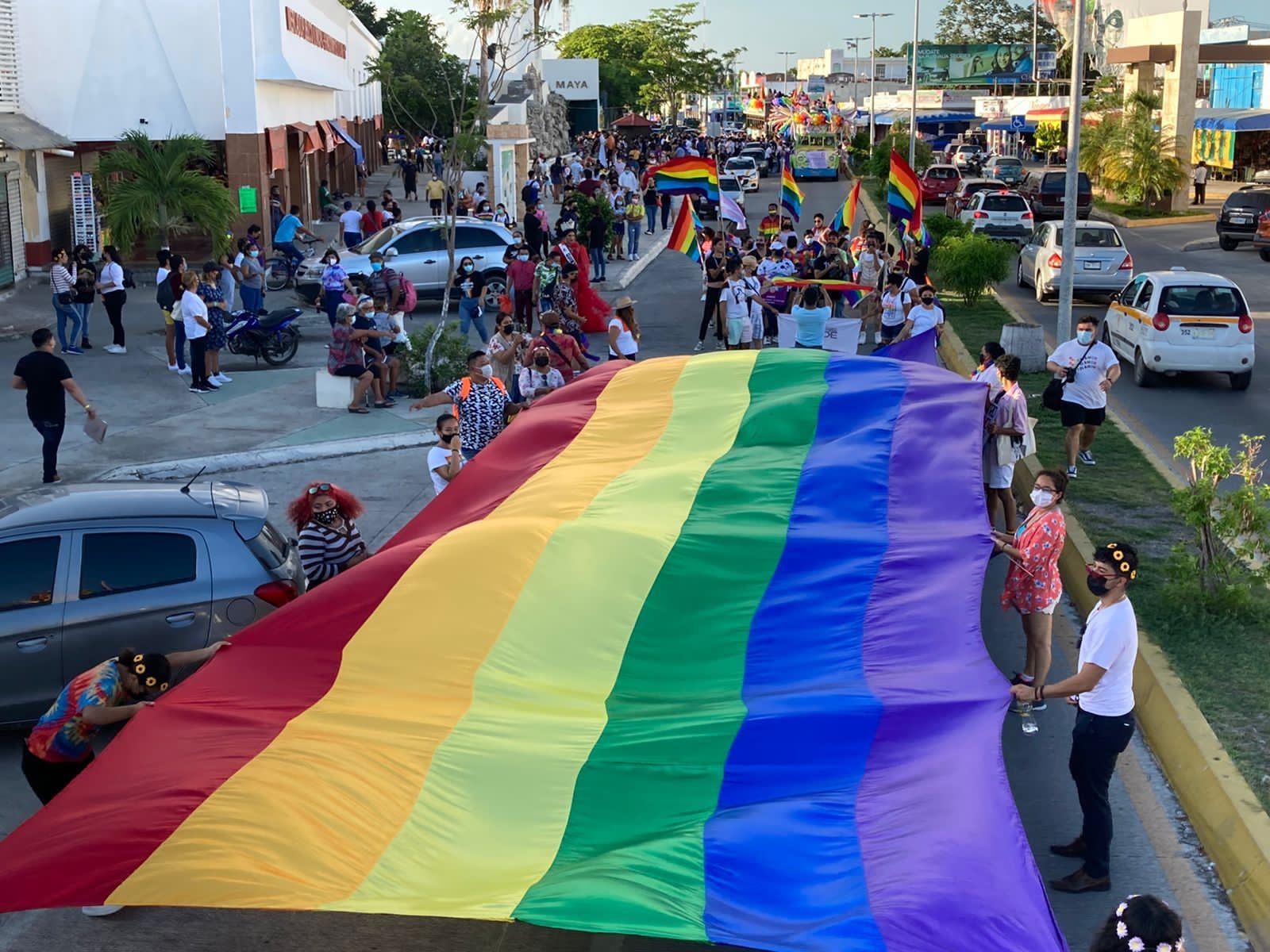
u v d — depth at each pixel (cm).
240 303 2531
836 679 654
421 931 654
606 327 2403
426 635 698
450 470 1097
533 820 566
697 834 547
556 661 679
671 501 828
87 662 841
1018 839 514
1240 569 1002
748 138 11056
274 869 525
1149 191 4822
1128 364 2102
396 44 4053
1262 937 615
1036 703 875
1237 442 1576
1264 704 820
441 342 1944
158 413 1755
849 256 2553
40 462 1501
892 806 551
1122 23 7044
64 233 2941
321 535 928
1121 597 650
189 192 2642
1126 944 376
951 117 9256
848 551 752
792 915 492
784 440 941
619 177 4322
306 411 1777
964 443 896
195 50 2892
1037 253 2783
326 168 4456
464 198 3303
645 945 632
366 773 590
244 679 681
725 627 702
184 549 867
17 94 2814
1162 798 762
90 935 654
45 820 561
